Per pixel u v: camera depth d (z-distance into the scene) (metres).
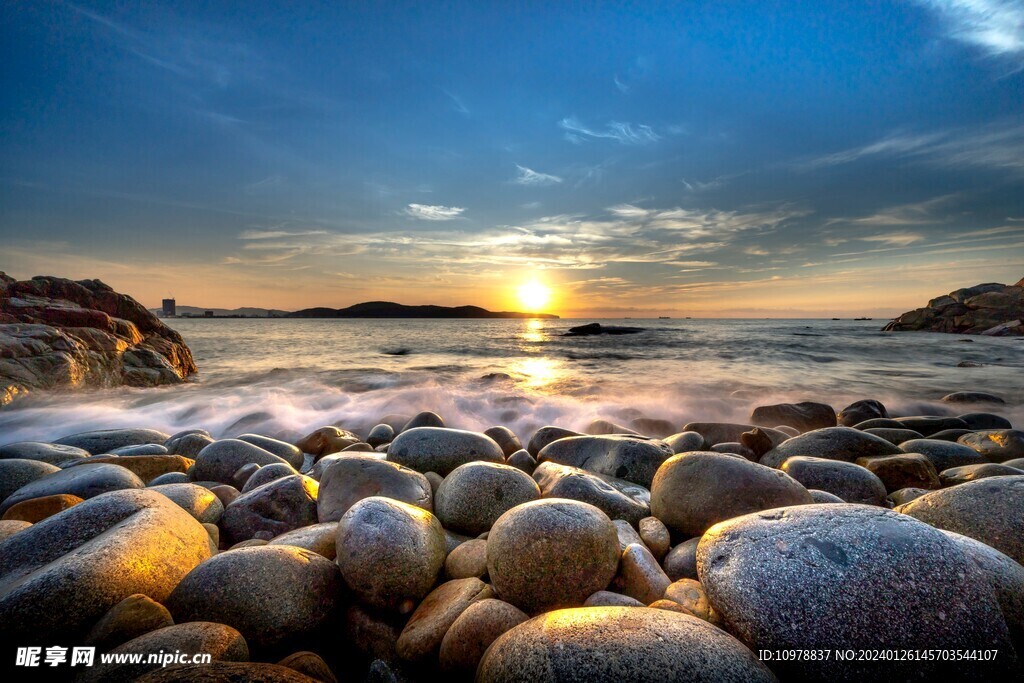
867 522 2.36
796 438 6.20
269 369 20.38
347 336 46.62
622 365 22.28
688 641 1.94
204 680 1.77
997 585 2.38
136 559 2.68
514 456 5.93
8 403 10.42
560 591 2.78
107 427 9.95
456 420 10.92
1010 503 3.14
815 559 2.22
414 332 56.34
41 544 3.01
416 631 2.63
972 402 12.26
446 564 3.32
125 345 14.72
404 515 3.22
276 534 3.96
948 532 2.72
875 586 2.11
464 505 4.02
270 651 2.59
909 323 48.16
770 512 2.61
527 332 57.41
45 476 4.83
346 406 12.16
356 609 2.91
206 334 49.28
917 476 4.94
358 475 4.35
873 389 15.23
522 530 2.87
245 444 5.79
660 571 2.99
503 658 2.03
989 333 40.16
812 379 17.39
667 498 3.80
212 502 4.20
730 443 6.62
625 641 1.94
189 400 12.43
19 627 2.31
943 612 2.07
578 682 1.82
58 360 11.88
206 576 2.66
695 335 44.88
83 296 15.95
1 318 12.77
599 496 4.09
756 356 25.77
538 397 13.30
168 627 2.26
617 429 8.16
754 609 2.18
